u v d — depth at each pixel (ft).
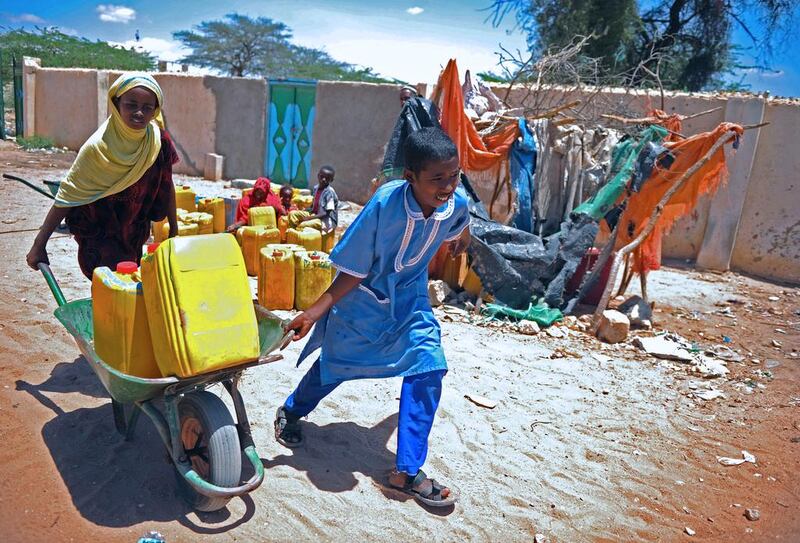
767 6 67.97
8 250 25.05
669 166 23.62
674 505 12.85
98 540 10.27
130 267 11.50
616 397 17.37
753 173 34.30
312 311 11.18
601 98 34.96
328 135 46.73
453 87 23.48
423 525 11.43
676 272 34.04
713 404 17.61
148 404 11.16
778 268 34.40
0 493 11.16
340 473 12.68
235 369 10.39
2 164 50.60
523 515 12.03
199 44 128.26
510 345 20.35
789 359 21.89
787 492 13.61
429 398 11.62
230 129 51.96
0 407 13.83
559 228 26.89
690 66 73.10
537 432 15.07
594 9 67.41
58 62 97.76
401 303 11.91
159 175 14.55
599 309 22.56
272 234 24.68
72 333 11.50
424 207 11.16
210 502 10.66
